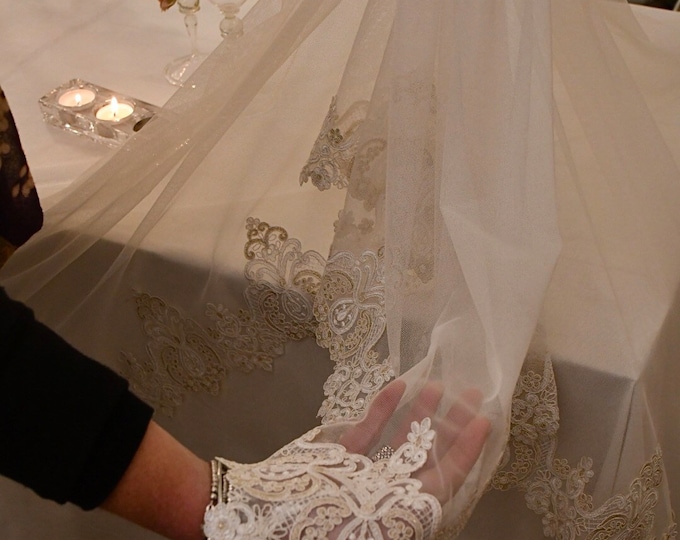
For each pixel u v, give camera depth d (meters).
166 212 0.68
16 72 0.96
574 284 0.61
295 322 0.67
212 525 0.45
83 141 0.84
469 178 0.51
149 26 1.05
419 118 0.55
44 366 0.42
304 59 0.66
